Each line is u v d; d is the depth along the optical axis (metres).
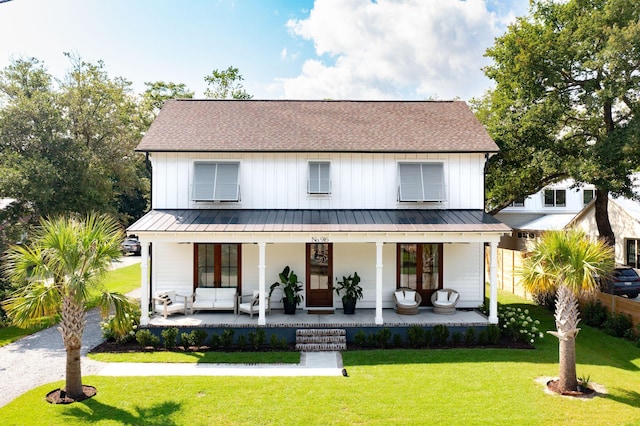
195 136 17.36
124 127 23.58
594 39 18.03
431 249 17.41
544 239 10.82
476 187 17.28
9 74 20.20
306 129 18.17
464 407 9.08
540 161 18.92
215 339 13.59
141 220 15.29
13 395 9.93
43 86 20.92
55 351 13.51
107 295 9.74
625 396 9.72
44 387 10.19
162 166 16.89
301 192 17.06
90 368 11.71
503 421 8.45
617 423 8.38
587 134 20.19
